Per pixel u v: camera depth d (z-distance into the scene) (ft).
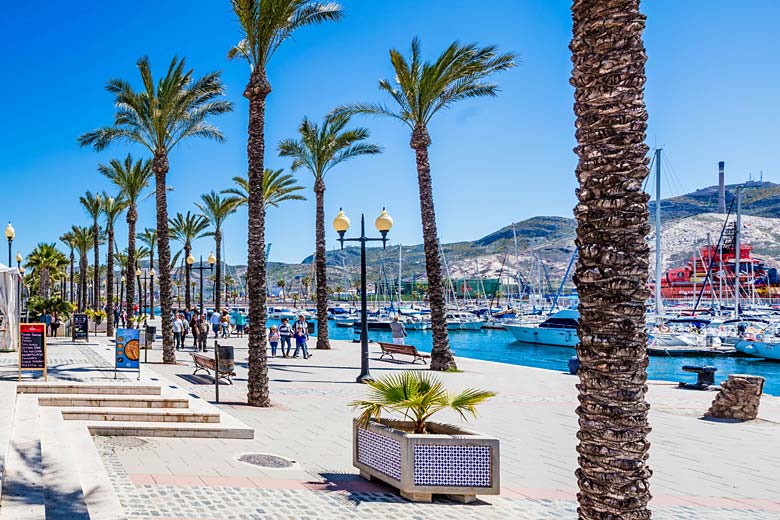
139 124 80.48
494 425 43.19
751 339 136.77
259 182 50.70
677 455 36.06
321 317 108.88
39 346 39.58
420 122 81.71
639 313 14.69
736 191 197.67
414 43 80.48
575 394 59.26
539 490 27.07
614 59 15.11
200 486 24.09
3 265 77.41
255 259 48.91
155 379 44.29
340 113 84.48
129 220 122.72
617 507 14.29
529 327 174.91
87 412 33.86
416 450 24.30
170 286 76.59
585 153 15.43
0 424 25.71
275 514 21.13
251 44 51.62
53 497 18.63
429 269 80.28
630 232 14.83
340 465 29.45
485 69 78.74
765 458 35.63
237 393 53.57
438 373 75.72
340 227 64.54
